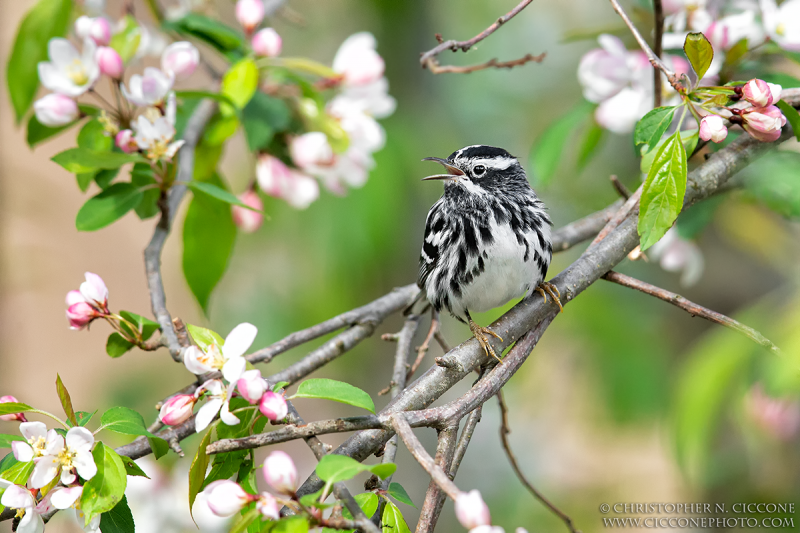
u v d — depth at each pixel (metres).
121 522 6.11
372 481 6.00
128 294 19.98
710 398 5.83
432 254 9.59
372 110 10.37
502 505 16.50
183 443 10.61
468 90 16.27
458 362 6.64
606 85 9.35
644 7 9.70
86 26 8.87
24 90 9.49
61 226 19.44
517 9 7.27
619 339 13.86
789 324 5.61
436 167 13.26
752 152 7.67
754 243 12.10
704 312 6.53
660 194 6.02
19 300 16.22
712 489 11.66
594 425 15.92
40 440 5.61
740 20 8.72
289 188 10.08
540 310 7.20
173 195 8.81
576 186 15.29
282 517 5.10
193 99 9.84
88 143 8.55
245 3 9.55
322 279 13.37
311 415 17.42
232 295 14.24
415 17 14.34
